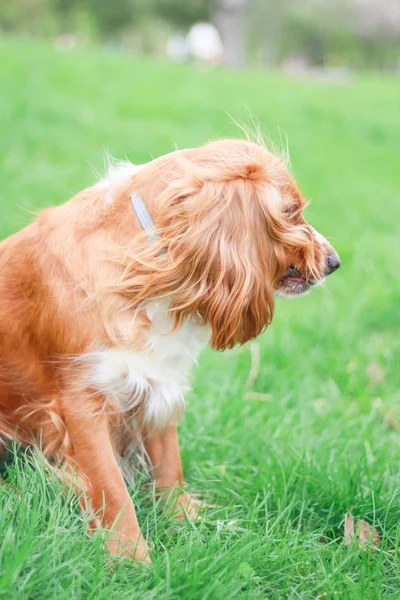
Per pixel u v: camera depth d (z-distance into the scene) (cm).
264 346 454
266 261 255
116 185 264
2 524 223
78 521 253
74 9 3403
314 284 275
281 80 1521
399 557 269
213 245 246
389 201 794
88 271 252
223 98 1179
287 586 247
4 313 271
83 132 857
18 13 3328
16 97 932
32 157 747
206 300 251
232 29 2991
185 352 270
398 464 327
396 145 1095
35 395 275
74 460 263
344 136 1094
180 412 288
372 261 606
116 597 214
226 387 387
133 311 252
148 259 248
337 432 354
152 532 266
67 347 254
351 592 239
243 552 244
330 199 771
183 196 247
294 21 3334
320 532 279
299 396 399
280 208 254
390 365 447
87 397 255
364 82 1759
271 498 294
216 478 317
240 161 254
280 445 339
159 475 298
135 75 1250
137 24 3481
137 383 259
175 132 910
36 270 262
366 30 3475
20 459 273
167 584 223
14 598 202
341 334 480
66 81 1106
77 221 262
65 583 216
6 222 543
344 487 295
